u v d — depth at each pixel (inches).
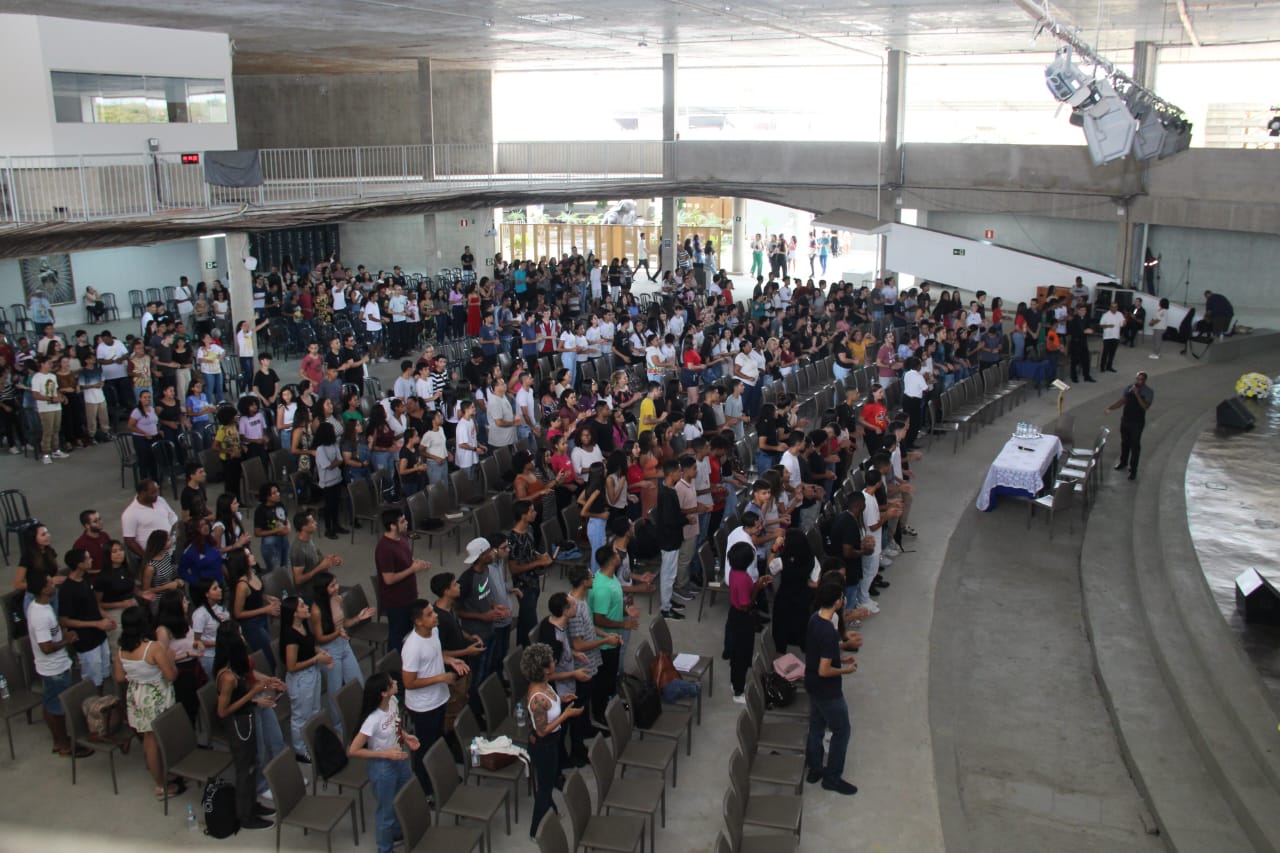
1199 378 943.7
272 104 1576.0
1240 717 355.6
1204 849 307.9
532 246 1621.6
